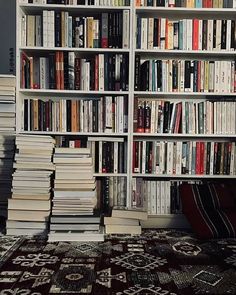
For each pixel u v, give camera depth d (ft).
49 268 5.04
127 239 6.70
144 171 7.71
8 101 7.36
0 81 7.34
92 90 7.57
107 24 7.50
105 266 5.16
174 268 5.11
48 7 7.47
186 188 7.53
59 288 4.36
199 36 7.61
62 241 6.47
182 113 7.70
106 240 6.61
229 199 7.44
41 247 6.06
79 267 5.10
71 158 6.92
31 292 4.24
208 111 7.70
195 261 5.43
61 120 7.64
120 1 7.48
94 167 7.68
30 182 6.86
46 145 6.93
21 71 7.47
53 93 7.81
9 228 6.86
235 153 7.74
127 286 4.45
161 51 7.52
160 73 7.61
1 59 8.37
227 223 6.88
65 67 7.54
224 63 7.63
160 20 7.56
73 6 7.40
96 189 7.66
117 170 7.69
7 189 7.52
